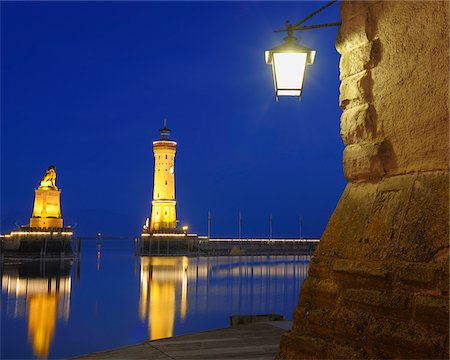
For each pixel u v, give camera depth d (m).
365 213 4.78
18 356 25.84
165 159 122.56
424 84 4.19
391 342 3.92
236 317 11.20
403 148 4.44
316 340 4.79
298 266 100.19
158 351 8.30
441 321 3.59
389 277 4.16
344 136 5.28
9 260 103.00
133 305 46.22
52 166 111.31
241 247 137.50
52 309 43.88
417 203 4.18
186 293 55.38
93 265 102.31
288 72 5.73
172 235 123.38
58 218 109.81
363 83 4.91
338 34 5.29
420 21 4.23
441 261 3.77
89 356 8.19
